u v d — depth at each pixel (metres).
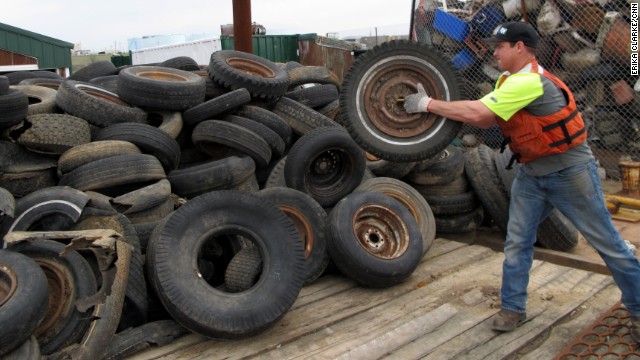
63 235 3.34
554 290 4.34
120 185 4.38
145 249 4.22
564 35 9.02
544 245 5.34
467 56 10.04
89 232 3.38
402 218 4.81
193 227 3.71
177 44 21.16
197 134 5.25
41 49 19.95
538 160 3.33
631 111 8.65
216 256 4.48
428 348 3.50
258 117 5.65
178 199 4.82
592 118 8.96
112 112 5.16
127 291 3.68
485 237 5.86
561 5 9.01
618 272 3.33
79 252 3.65
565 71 9.22
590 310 4.02
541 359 3.40
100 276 3.64
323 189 5.52
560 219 5.13
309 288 4.53
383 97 3.91
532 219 3.52
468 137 9.85
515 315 3.65
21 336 2.80
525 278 3.62
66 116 4.77
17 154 4.51
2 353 2.76
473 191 5.93
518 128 3.28
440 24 10.23
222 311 3.47
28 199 3.80
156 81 5.38
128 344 3.44
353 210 4.61
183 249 3.62
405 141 3.89
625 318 3.73
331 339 3.67
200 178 4.89
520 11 9.36
